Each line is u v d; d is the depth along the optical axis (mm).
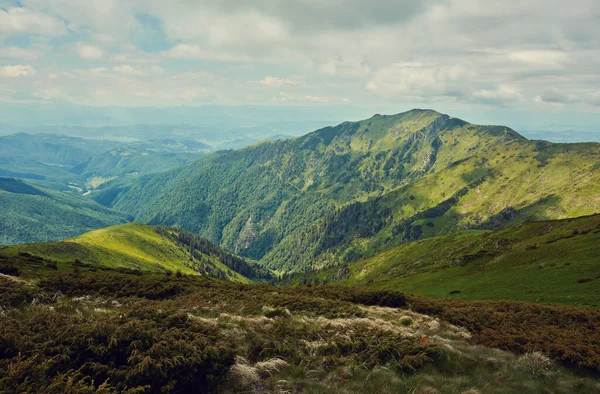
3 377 11164
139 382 12680
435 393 15797
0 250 136250
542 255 75000
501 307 39594
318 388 15250
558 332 29156
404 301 42844
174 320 18906
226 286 51750
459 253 126812
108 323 15773
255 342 19359
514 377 19016
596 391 18656
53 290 33812
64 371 12688
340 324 25797
